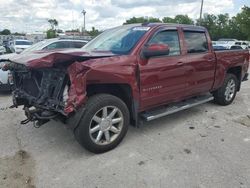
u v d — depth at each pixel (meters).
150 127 4.89
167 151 3.96
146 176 3.32
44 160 3.72
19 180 3.25
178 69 4.64
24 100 4.51
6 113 5.72
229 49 6.28
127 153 3.90
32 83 4.26
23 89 4.53
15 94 4.61
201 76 5.23
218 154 3.88
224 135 4.56
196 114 5.64
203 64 5.20
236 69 6.49
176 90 4.73
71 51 4.08
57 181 3.24
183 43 4.84
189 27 5.04
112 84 3.86
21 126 4.95
